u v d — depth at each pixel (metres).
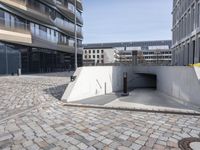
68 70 41.09
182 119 6.67
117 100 12.01
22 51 27.69
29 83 15.94
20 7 26.19
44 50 33.50
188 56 32.25
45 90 12.49
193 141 4.81
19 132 5.29
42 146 4.47
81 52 50.12
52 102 9.17
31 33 28.11
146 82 25.91
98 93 14.23
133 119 6.64
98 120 6.49
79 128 5.68
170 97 13.55
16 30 25.09
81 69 11.55
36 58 31.16
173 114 7.37
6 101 9.10
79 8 48.09
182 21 37.38
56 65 37.88
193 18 28.98
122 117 6.88
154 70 21.75
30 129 5.54
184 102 10.30
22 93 11.27
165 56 110.62
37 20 29.39
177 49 43.09
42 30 31.70
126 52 118.56
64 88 13.42
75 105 8.63
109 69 16.53
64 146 4.48
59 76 23.42
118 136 5.09
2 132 5.27
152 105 9.72
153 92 18.83
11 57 25.38
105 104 9.75
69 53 44.25
